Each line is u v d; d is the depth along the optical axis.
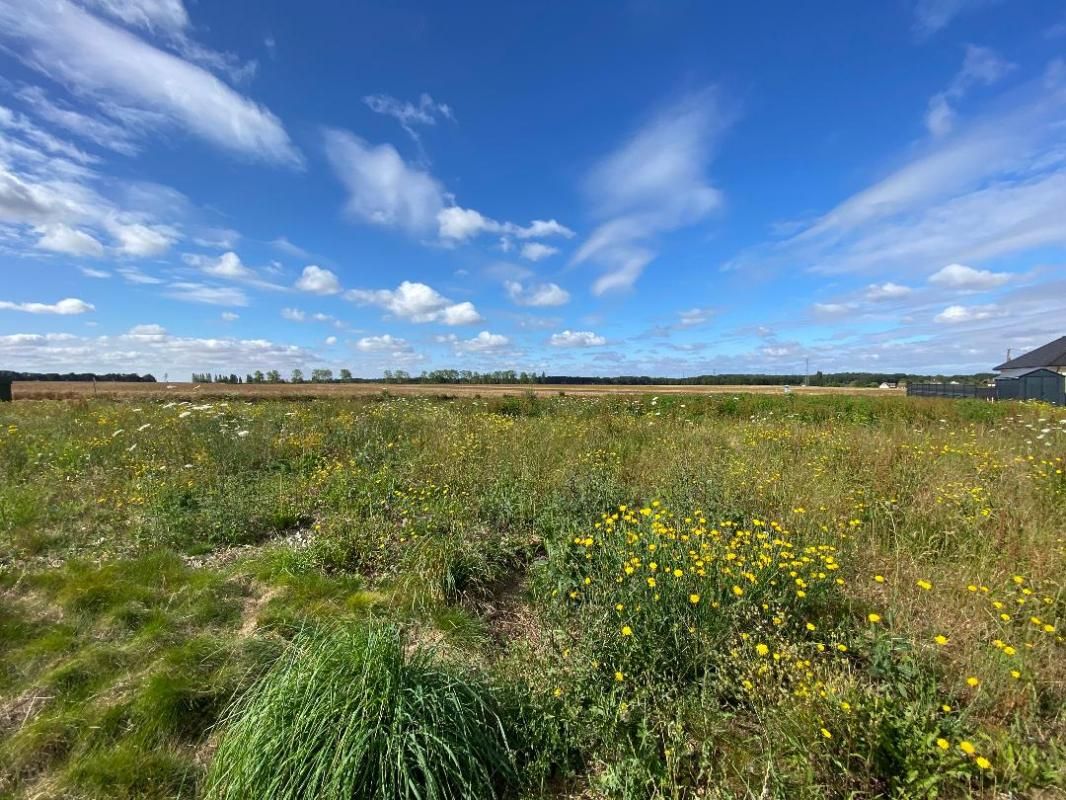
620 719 2.41
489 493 5.58
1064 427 8.98
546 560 4.25
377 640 2.40
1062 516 4.61
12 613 3.33
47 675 2.74
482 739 2.28
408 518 4.84
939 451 7.23
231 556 4.46
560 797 2.21
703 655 2.78
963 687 2.61
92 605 3.47
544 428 9.45
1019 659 2.64
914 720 2.25
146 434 7.93
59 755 2.29
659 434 9.20
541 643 3.21
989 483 5.55
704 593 3.08
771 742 2.27
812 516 4.64
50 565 4.11
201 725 2.52
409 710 2.19
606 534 4.09
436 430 8.95
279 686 2.24
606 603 3.18
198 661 2.89
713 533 3.68
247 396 20.30
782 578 3.34
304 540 4.73
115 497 5.52
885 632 2.91
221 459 6.88
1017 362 45.47
